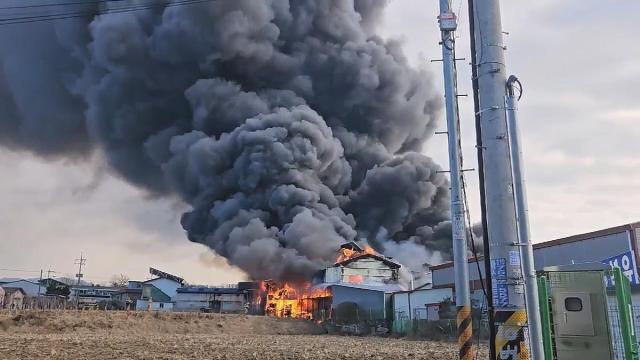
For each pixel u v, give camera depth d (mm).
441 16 9250
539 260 28844
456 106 9062
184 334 36562
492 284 6961
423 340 31453
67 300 74875
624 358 7844
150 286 77875
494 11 7480
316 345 25000
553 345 8008
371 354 19438
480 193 7516
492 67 7312
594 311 8008
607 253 24250
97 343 23141
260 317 45500
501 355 6660
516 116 7016
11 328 34281
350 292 48844
